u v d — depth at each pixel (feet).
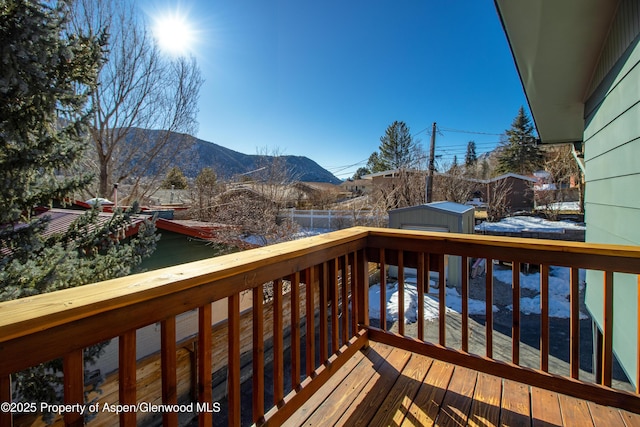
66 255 9.66
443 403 5.19
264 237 24.26
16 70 8.05
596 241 10.63
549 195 52.85
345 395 5.40
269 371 15.48
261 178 50.24
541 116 14.16
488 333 5.81
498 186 56.59
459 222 23.45
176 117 42.68
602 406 4.98
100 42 10.46
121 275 10.83
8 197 9.05
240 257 3.98
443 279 6.19
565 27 8.11
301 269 4.87
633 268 4.73
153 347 12.66
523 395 5.37
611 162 8.72
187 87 43.16
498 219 49.85
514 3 7.24
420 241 6.34
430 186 42.96
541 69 10.12
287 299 18.16
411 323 18.11
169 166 43.68
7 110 8.52
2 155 8.77
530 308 20.15
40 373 7.86
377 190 53.21
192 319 13.98
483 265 30.58
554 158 60.08
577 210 50.06
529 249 5.37
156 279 2.93
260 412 4.12
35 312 2.12
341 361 5.95
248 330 15.75
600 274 10.71
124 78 37.40
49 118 9.28
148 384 11.91
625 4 7.04
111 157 38.65
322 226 47.32
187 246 18.19
